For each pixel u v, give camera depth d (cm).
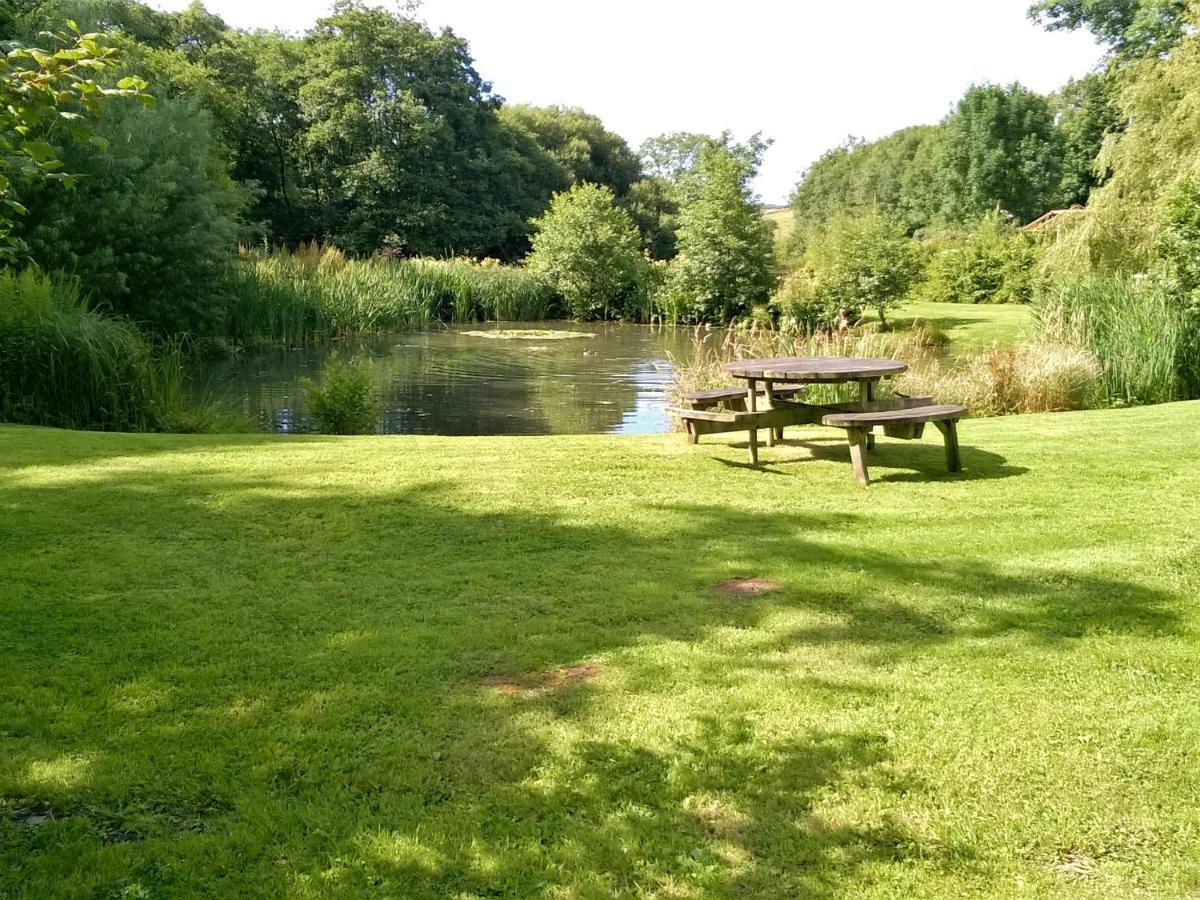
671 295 3612
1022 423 922
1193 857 237
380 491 615
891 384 1130
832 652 360
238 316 2325
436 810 257
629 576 449
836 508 579
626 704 317
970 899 222
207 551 487
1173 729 299
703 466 703
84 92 321
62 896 223
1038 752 286
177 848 241
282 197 4934
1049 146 5791
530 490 621
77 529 523
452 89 5272
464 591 428
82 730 300
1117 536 511
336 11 5000
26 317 1092
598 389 1725
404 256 4988
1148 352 1184
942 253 3859
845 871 232
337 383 1177
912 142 7812
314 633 378
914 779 272
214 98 3703
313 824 251
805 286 3173
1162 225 1535
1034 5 3594
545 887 226
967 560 470
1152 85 1758
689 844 243
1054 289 1445
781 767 278
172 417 1138
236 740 293
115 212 1792
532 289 3759
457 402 1564
